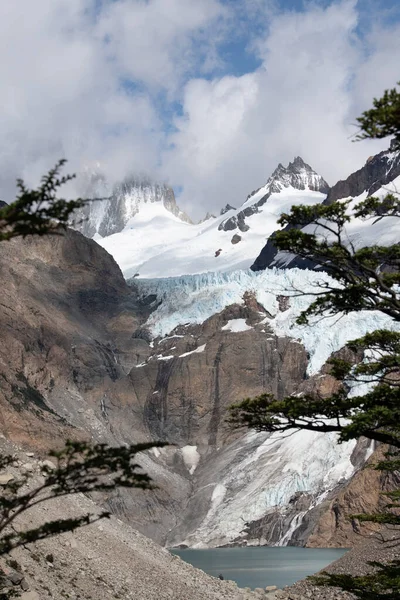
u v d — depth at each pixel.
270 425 28.22
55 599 35.81
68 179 18.00
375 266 28.64
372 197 27.59
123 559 50.81
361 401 27.75
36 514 46.47
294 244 27.89
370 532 155.00
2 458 24.12
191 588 52.03
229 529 181.88
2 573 34.00
